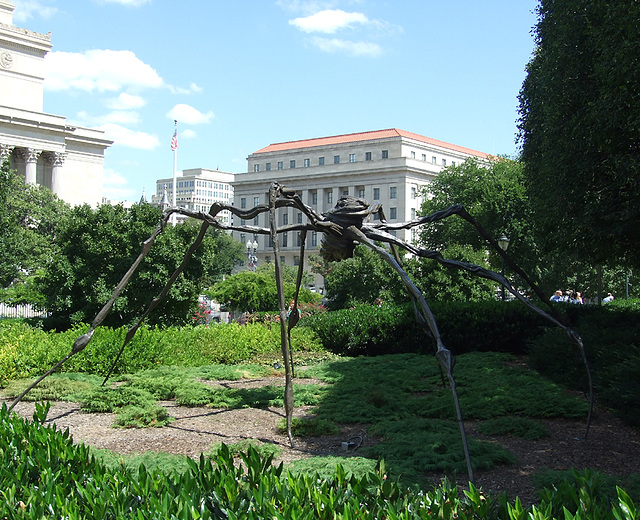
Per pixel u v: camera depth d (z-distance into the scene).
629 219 10.34
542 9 12.84
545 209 12.31
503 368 11.04
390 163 73.00
